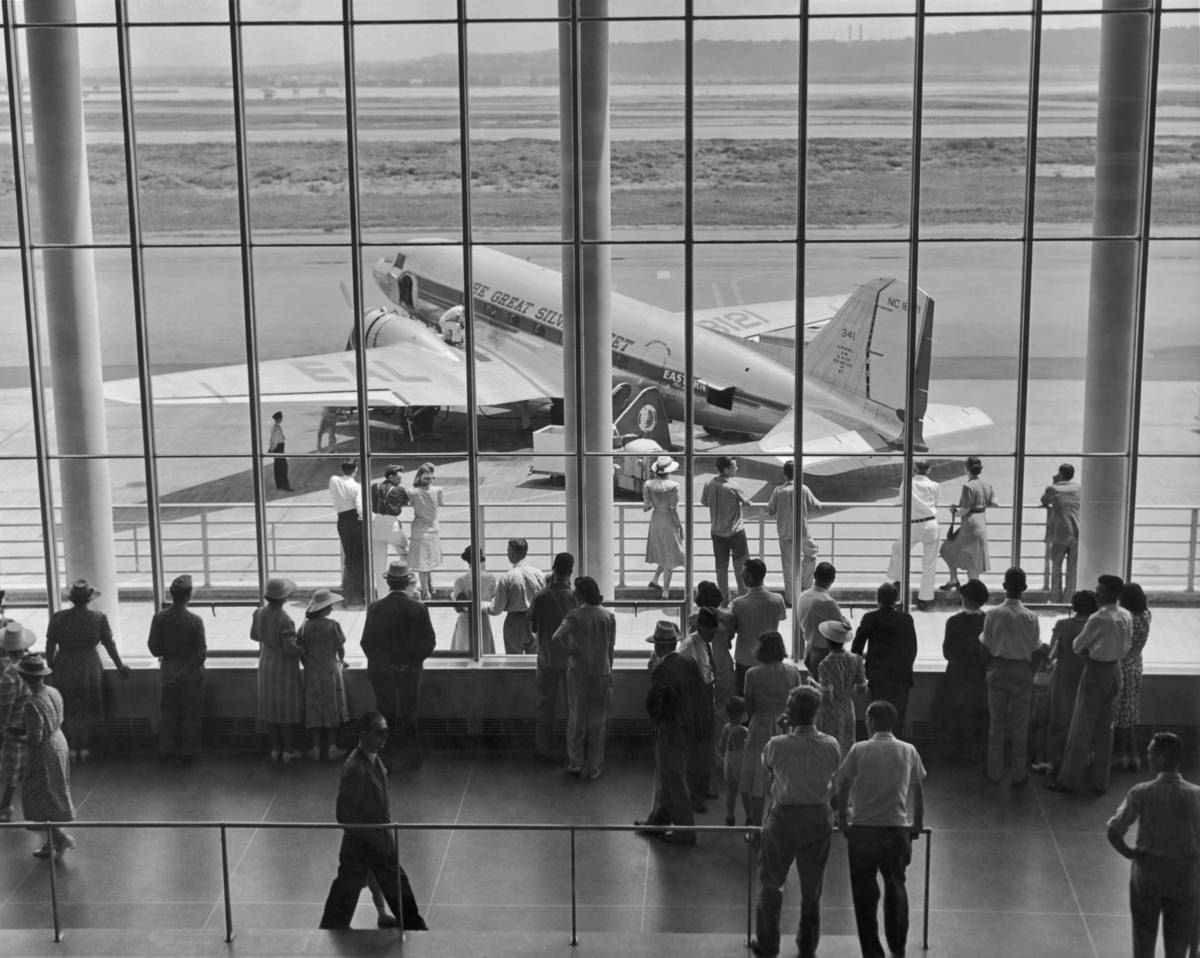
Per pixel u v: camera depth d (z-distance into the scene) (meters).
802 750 8.94
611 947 9.27
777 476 21.84
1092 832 11.23
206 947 9.34
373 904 10.04
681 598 14.25
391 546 14.69
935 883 10.42
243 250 12.85
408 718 12.77
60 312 13.18
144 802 12.19
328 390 27.61
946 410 29.48
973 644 12.34
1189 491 25.16
